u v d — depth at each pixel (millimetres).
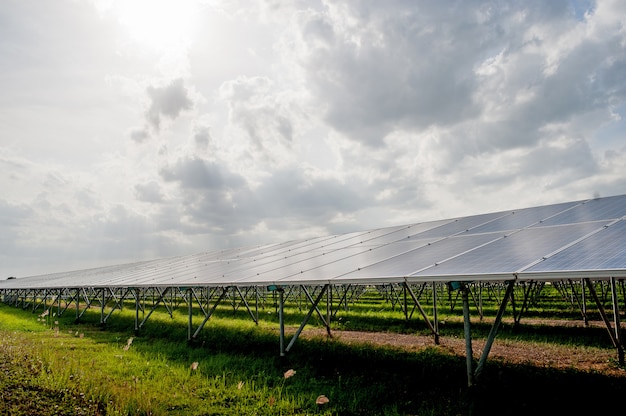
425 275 7969
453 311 23812
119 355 11914
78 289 23562
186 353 12883
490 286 30781
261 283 11719
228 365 10984
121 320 22438
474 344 13562
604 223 9242
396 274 8648
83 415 7148
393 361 10719
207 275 16391
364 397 8062
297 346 12883
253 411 7535
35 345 13352
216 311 27406
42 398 7977
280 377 9594
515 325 16375
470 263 8219
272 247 26578
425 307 26422
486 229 12406
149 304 36156
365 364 10570
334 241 20453
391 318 20859
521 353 11789
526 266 6969
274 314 24031
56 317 25562
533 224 11344
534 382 8258
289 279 11008
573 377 8688
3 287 45562
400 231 17984
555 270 6348
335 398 8102
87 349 13391
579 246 7609
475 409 7105
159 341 15141
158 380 9492
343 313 23688
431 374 9344
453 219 17359
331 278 9719
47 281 38688
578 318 19828
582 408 6996
